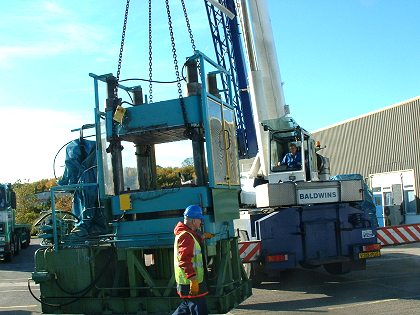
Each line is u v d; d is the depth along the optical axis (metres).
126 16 7.94
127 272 7.99
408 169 25.98
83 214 8.75
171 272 7.80
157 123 7.71
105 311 7.57
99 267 7.94
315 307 8.75
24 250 27.59
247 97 16.03
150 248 7.47
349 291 10.05
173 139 8.62
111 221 7.89
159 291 7.42
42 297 7.89
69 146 9.44
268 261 10.27
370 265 13.59
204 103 7.49
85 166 9.19
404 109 26.38
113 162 7.91
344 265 11.12
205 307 6.12
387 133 27.69
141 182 8.62
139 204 7.57
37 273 7.79
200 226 6.46
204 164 7.62
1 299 11.13
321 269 13.09
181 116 7.62
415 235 11.62
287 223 10.58
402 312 8.05
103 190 7.91
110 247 8.02
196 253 6.14
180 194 7.42
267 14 13.79
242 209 12.18
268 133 12.77
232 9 16.17
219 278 7.41
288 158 12.48
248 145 15.74
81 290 7.72
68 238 8.35
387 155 27.70
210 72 8.32
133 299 7.42
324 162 13.81
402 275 11.67
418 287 10.10
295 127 12.48
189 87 7.63
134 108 7.86
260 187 11.00
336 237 10.81
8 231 21.00
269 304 9.20
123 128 7.88
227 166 8.15
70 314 7.75
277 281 11.67
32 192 38.22
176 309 6.73
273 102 13.54
